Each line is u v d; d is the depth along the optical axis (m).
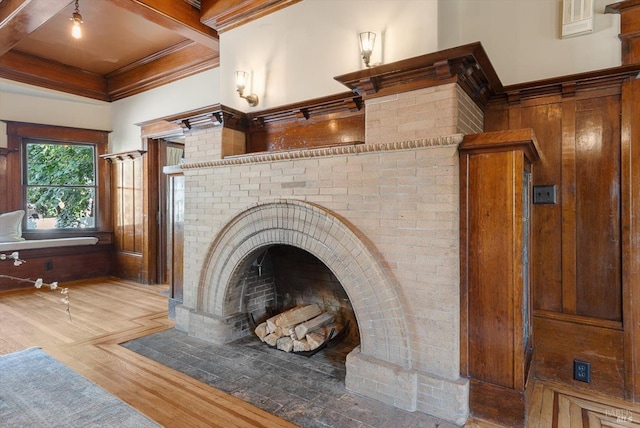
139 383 2.30
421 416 1.97
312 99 2.84
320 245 2.39
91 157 5.65
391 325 2.12
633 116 2.09
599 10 2.18
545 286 2.37
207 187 3.09
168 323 3.47
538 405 2.08
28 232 5.13
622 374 2.14
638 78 2.08
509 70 2.44
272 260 3.44
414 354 2.06
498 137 1.85
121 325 3.40
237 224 2.89
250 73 3.37
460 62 1.86
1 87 4.76
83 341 2.99
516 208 1.84
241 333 3.11
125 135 5.48
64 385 2.22
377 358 2.19
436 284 1.98
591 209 2.22
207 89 4.48
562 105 2.29
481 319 1.94
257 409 2.03
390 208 2.12
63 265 5.21
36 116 5.13
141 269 5.21
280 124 3.12
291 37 3.11
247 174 2.79
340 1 2.84
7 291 4.64
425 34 2.44
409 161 2.05
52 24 4.04
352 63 2.78
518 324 1.84
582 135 2.23
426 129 2.00
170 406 2.05
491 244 1.91
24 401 2.04
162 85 4.95
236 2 3.40
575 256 2.28
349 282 2.26
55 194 5.37
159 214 5.20
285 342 2.79
